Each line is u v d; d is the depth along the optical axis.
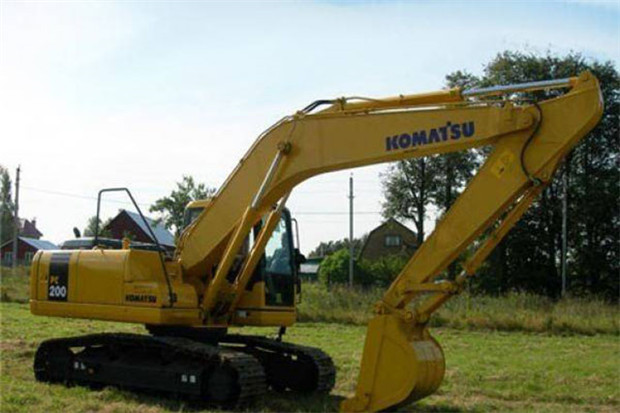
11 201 77.12
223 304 11.84
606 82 47.06
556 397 12.20
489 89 9.12
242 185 11.12
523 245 47.41
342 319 25.75
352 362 15.57
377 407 9.16
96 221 12.33
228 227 11.29
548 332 23.73
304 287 33.06
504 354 17.98
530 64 48.28
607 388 13.05
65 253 12.57
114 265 11.84
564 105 8.62
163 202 40.19
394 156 9.62
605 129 46.84
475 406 11.29
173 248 12.98
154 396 11.46
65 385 12.30
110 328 20.66
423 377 9.01
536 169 8.70
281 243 12.48
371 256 66.81
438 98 9.43
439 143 9.30
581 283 46.56
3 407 10.03
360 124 9.91
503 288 46.94
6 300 30.77
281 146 10.45
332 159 10.12
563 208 44.47
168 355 11.49
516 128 8.77
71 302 12.29
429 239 9.17
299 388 12.12
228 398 10.59
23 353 15.37
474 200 8.97
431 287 9.05
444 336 22.38
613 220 46.53
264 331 22.61
